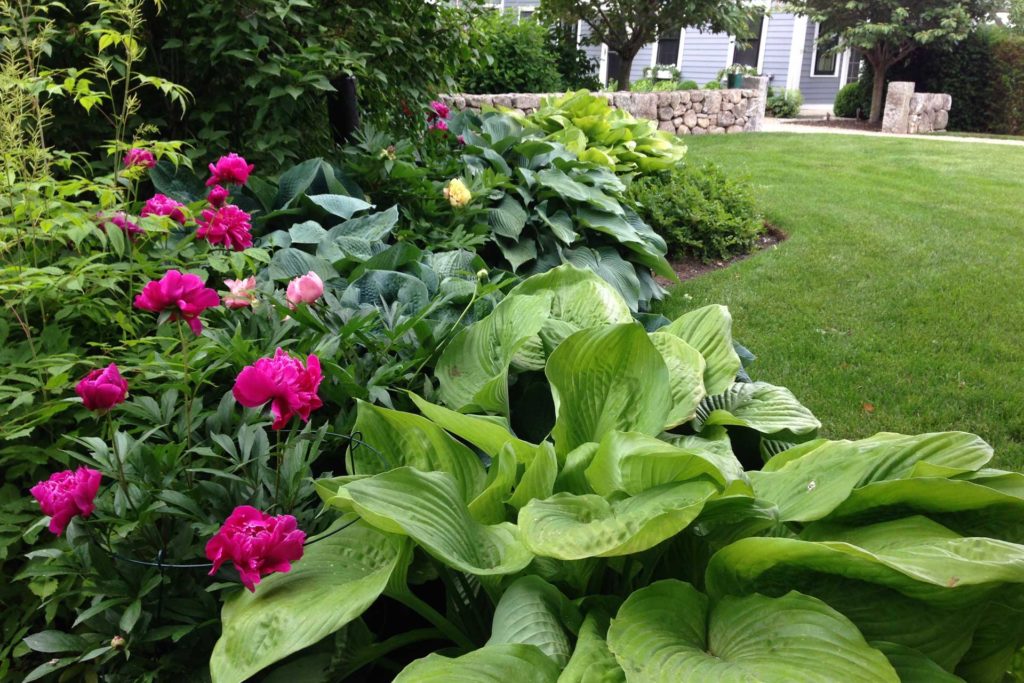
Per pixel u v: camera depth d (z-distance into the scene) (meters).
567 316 2.49
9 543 1.64
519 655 1.28
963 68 15.38
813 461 1.67
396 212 3.25
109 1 2.78
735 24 13.65
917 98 14.28
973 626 1.35
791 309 4.86
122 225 2.21
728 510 1.49
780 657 1.20
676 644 1.25
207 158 3.54
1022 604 1.42
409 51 4.24
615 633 1.27
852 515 1.53
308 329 2.22
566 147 5.99
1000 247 6.10
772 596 1.46
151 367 1.87
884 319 4.67
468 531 1.52
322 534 1.55
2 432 1.72
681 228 6.19
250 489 1.64
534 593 1.43
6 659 1.61
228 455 1.76
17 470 1.79
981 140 12.76
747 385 2.38
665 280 5.60
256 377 1.36
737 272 5.66
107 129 3.41
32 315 2.20
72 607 1.61
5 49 2.65
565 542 1.34
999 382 3.79
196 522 1.52
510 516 1.81
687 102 12.74
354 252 3.00
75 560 1.49
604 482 1.63
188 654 1.46
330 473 1.80
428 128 4.63
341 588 1.39
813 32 19.50
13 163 2.15
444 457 1.83
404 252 2.85
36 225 2.17
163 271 2.40
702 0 12.89
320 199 3.23
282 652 1.26
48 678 1.61
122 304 2.28
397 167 3.72
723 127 13.38
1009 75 14.88
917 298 4.98
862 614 1.39
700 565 1.68
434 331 2.40
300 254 2.74
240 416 1.86
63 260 2.12
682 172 7.08
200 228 2.30
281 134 3.48
